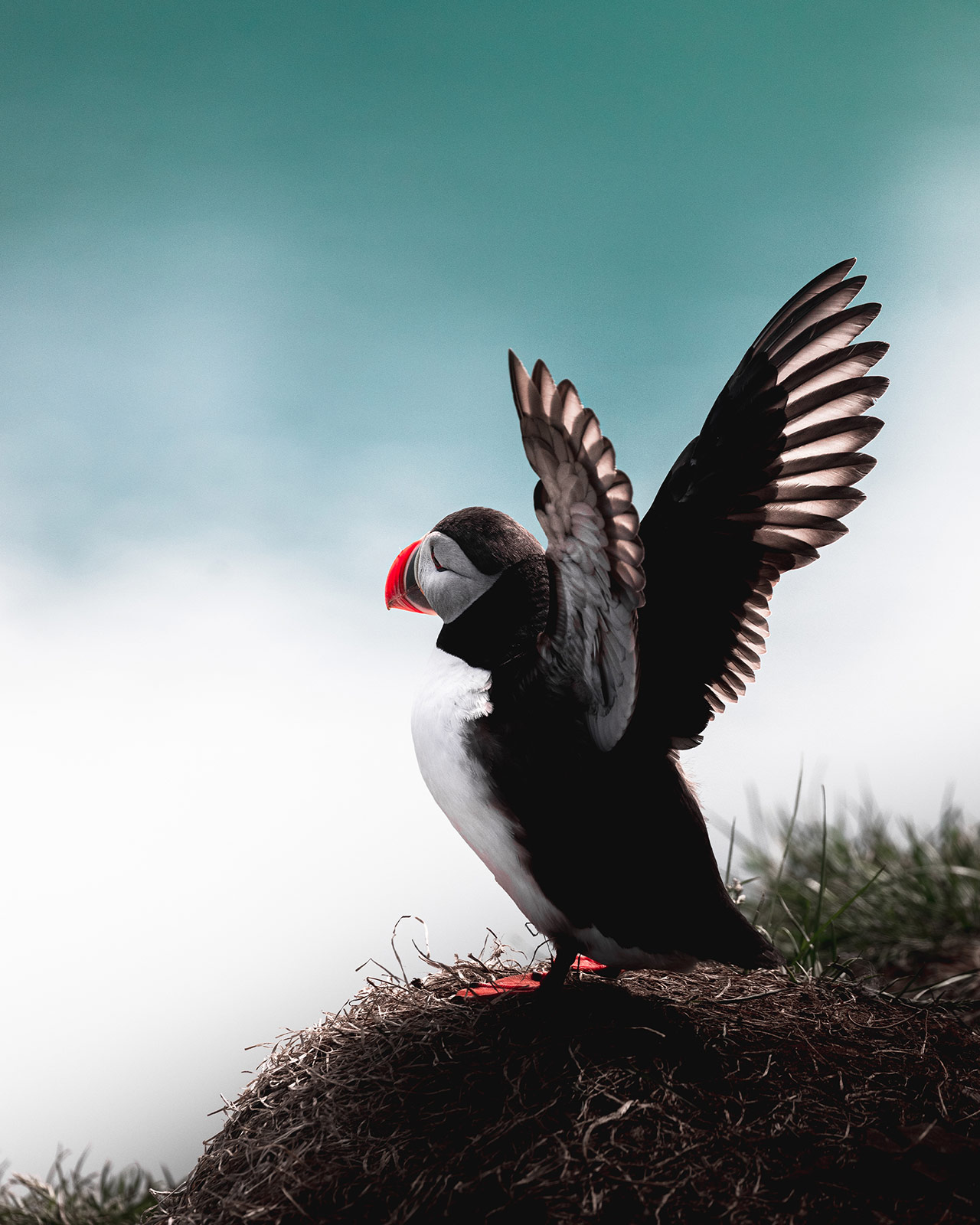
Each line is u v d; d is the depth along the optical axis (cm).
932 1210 434
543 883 536
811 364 559
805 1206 439
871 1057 536
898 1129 482
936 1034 564
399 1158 481
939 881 868
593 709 522
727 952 524
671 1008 561
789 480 559
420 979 609
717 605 566
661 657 558
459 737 542
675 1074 506
